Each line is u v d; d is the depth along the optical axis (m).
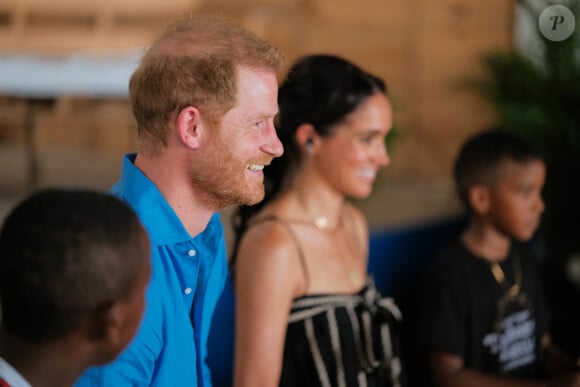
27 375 1.19
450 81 7.19
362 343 2.16
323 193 2.22
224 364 2.38
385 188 6.23
